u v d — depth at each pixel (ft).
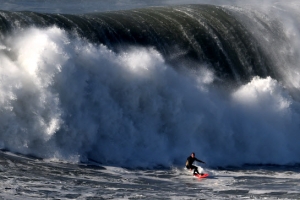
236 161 325.01
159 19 375.45
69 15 351.46
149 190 246.27
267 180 280.92
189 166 286.05
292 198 241.55
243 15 400.88
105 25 350.43
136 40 352.90
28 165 265.13
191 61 361.30
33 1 580.71
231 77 368.89
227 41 379.55
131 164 293.23
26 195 218.79
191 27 375.25
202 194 245.04
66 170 267.18
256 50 386.73
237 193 249.34
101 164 287.28
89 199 222.48
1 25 314.55
